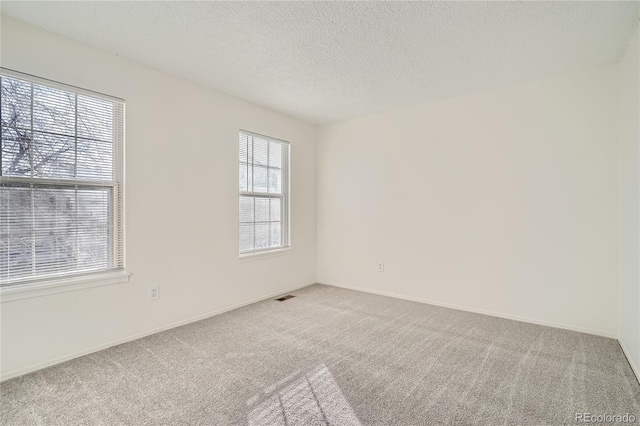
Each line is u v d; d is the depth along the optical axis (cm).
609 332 263
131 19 201
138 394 181
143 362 218
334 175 439
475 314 321
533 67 268
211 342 252
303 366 214
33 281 209
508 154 308
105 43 229
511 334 269
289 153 410
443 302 349
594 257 269
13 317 199
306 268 439
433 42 227
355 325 290
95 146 237
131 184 254
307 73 281
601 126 265
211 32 216
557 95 283
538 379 197
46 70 212
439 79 293
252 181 364
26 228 207
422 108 362
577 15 194
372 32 215
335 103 360
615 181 259
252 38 223
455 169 339
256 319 305
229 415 163
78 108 228
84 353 228
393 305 351
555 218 286
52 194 218
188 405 171
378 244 399
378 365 215
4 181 198
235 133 338
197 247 302
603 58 250
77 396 178
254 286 362
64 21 203
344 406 170
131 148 254
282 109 382
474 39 223
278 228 400
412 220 371
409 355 230
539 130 292
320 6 187
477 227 326
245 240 356
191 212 297
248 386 189
